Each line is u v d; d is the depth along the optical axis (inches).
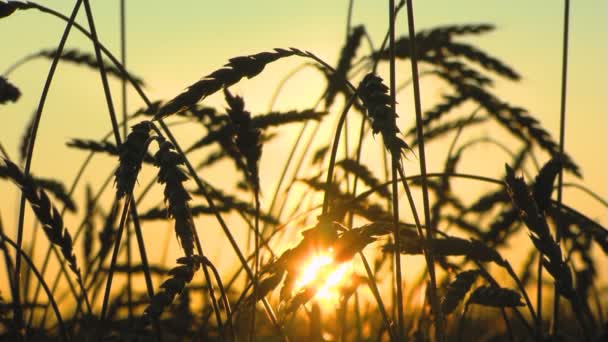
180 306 213.5
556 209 181.6
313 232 136.6
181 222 130.0
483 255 142.9
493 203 218.7
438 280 211.2
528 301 149.2
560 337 154.3
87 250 225.5
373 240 136.4
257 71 129.8
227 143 228.5
